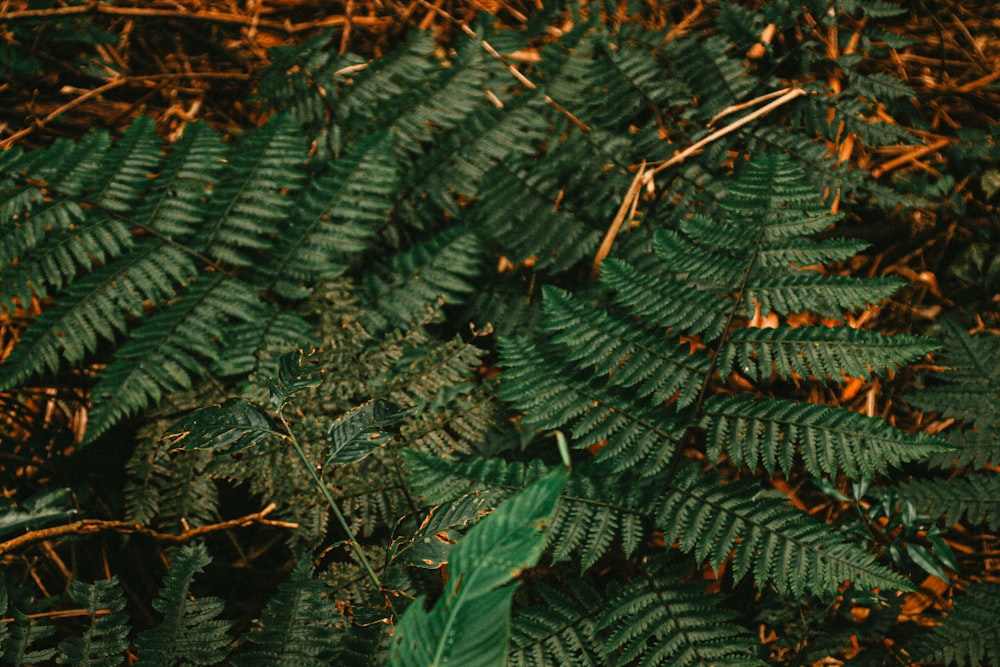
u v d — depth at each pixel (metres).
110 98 2.90
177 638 1.69
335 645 1.68
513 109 2.52
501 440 2.31
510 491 1.86
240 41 3.01
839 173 2.44
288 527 2.41
